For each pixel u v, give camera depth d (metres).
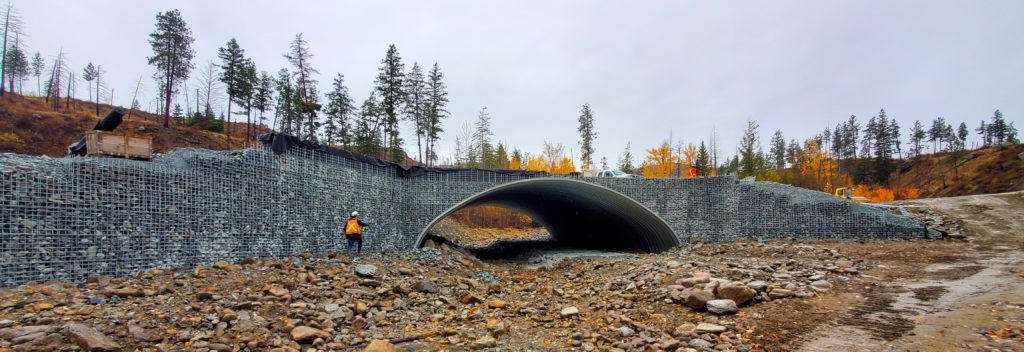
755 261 15.02
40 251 8.34
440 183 20.77
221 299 8.70
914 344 6.76
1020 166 61.62
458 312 10.02
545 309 10.30
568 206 32.81
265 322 7.89
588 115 59.31
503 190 24.05
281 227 13.49
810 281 11.34
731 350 6.91
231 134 49.69
